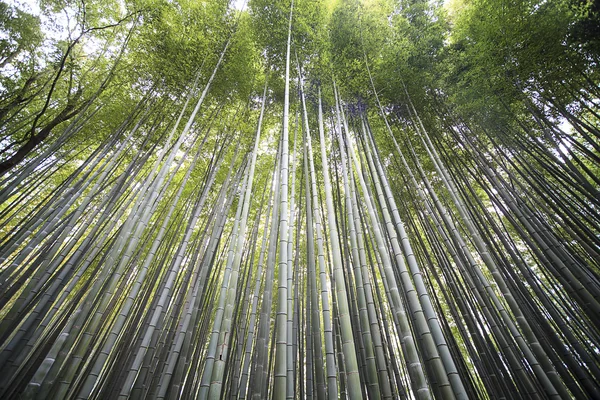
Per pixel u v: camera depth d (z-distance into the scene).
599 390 2.87
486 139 5.68
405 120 5.85
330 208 3.12
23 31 4.69
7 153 4.80
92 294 2.78
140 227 3.13
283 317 2.41
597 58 4.32
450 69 5.93
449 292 4.92
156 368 3.64
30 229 3.96
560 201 4.05
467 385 3.53
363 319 2.65
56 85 5.32
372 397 2.17
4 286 3.30
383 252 2.77
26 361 3.27
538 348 2.99
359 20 5.72
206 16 5.43
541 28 4.55
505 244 4.11
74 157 5.52
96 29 4.93
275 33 5.32
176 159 6.89
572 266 3.44
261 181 7.00
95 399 3.68
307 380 3.75
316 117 5.66
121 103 5.61
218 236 4.20
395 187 5.71
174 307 4.11
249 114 6.09
